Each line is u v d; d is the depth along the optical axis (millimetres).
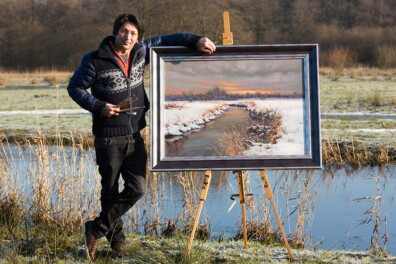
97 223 4922
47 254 5188
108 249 5340
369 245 6402
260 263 5066
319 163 4781
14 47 58188
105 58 4730
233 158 4797
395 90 25078
